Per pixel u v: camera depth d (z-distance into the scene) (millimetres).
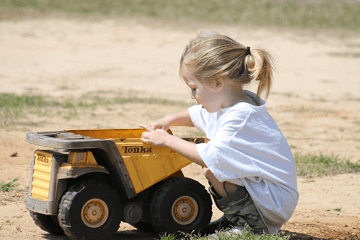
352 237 12594
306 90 44094
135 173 11070
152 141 11008
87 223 10641
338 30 85812
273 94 41188
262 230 11211
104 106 33000
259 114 11102
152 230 12500
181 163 11578
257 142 11016
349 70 55531
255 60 11102
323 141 26391
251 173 10883
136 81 45469
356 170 20328
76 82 43750
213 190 11461
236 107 10961
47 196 10812
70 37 69000
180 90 41969
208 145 10789
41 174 11039
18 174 17531
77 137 11016
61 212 10531
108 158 10859
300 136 27484
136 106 33469
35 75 46312
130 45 66625
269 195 11008
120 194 11367
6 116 27766
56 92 38344
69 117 28422
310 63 59062
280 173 11188
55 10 85875
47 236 11852
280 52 65250
